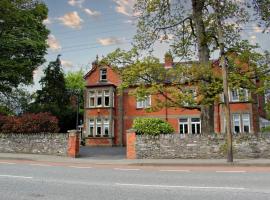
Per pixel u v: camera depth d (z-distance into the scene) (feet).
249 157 66.28
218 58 71.00
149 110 70.23
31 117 79.30
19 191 28.81
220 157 66.80
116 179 36.88
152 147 70.18
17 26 103.86
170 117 132.05
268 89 67.51
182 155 68.69
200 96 67.62
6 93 119.55
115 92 139.44
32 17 105.70
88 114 138.21
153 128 72.33
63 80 172.45
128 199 25.58
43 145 76.28
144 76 71.15
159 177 38.81
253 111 122.01
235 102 121.49
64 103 169.37
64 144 74.23
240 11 69.67
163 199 25.59
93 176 39.55
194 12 76.43
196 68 66.08
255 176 39.29
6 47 99.81
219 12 63.98
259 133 66.85
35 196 26.68
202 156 67.72
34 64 109.60
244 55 65.57
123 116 136.98
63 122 165.07
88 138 135.33
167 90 68.74
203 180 35.99
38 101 163.84
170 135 69.82
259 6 69.05
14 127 78.89
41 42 106.42
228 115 59.41
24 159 66.39
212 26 73.00
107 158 70.95
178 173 43.24
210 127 72.69
